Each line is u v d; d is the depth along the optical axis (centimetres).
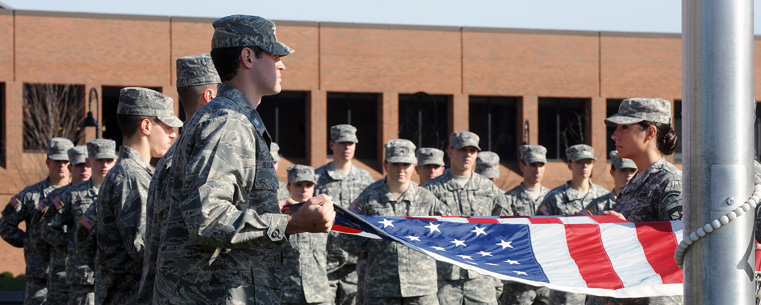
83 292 1077
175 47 3569
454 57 3728
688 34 403
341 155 1554
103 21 3522
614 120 602
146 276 445
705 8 396
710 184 398
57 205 1203
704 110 398
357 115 3775
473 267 533
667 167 598
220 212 389
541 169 1579
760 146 3919
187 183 400
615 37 3853
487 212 1344
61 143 1498
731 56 395
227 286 411
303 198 1295
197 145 406
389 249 1065
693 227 404
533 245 570
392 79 3675
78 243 741
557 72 3803
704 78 397
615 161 1302
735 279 399
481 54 3750
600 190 1495
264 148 424
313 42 3625
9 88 3450
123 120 645
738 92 396
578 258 561
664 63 3878
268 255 425
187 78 600
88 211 743
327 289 1162
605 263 555
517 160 3834
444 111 3778
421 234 593
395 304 1072
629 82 3853
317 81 3622
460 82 3725
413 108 3659
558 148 3888
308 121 3641
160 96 654
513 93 3762
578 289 536
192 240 412
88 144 1210
